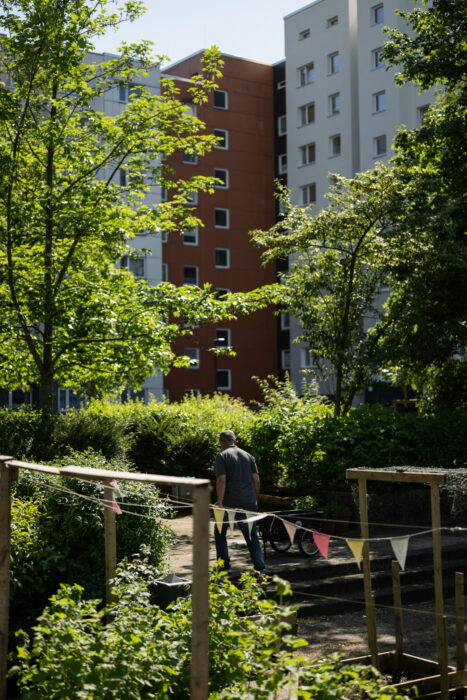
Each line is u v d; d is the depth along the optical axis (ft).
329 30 155.63
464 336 54.80
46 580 23.68
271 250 57.52
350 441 46.32
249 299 53.78
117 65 53.21
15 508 24.72
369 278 56.90
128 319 50.29
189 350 153.48
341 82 153.48
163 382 149.07
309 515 35.47
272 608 14.33
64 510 25.57
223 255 160.04
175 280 153.07
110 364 51.72
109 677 13.53
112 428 49.98
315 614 29.07
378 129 145.18
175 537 41.65
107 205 49.39
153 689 14.34
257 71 167.63
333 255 56.49
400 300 57.47
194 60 162.61
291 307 57.21
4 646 17.06
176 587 22.84
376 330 57.41
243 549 37.50
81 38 48.24
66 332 49.19
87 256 53.62
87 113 50.57
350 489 45.93
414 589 31.99
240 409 66.90
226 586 18.92
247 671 14.66
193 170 156.56
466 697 19.63
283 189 58.59
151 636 15.23
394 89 141.90
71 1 48.80
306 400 54.80
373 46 146.20
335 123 154.61
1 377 55.62
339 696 13.10
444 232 54.70
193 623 12.18
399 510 45.78
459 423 49.96
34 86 50.06
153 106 53.21
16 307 49.08
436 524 19.66
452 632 26.32
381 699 13.28
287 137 163.53
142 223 53.83
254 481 30.58
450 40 59.41
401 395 129.29
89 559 24.94
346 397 57.06
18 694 19.69
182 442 56.85
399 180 54.19
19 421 46.37
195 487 12.32
